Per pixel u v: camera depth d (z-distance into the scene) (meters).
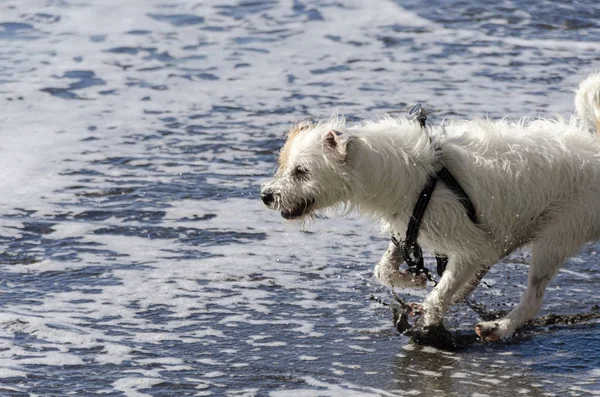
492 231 9.89
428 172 9.66
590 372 8.93
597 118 10.27
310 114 18.12
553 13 24.81
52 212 13.47
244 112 18.34
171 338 9.64
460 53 22.14
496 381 8.73
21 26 24.05
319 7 25.56
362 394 8.41
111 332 9.76
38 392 8.34
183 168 15.40
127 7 25.56
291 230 12.94
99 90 19.77
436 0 26.12
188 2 26.03
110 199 14.02
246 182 14.77
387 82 20.16
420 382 8.71
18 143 16.52
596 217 9.97
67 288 10.95
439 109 18.22
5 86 19.84
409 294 11.06
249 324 10.05
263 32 23.86
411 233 9.84
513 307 10.79
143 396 8.30
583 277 11.52
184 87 20.02
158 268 11.59
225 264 11.76
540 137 10.04
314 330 9.94
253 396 8.34
